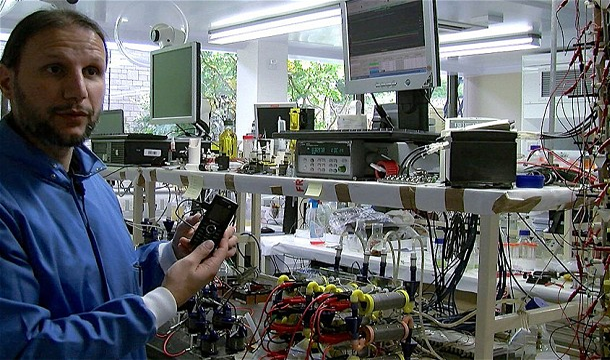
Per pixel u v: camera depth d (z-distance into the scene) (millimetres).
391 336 1600
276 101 7172
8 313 946
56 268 1062
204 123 3123
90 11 5621
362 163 1880
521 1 5359
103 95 1139
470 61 8758
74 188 1180
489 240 1426
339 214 3391
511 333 1865
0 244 985
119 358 1011
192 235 1325
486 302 1433
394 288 1753
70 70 1063
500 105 9125
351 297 1558
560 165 1844
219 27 6453
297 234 3740
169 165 2723
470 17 6039
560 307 1705
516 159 1525
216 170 2508
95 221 1207
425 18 1949
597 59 1564
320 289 1694
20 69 1063
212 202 1362
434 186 1533
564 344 1943
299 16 5637
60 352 950
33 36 1057
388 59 2100
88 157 1238
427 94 2082
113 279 1193
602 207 1547
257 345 1859
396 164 1870
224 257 1228
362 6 2160
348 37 2236
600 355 1583
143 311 1032
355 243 3184
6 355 935
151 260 1408
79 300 1090
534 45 6676
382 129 1963
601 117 1560
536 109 5355
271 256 3475
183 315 1997
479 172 1473
